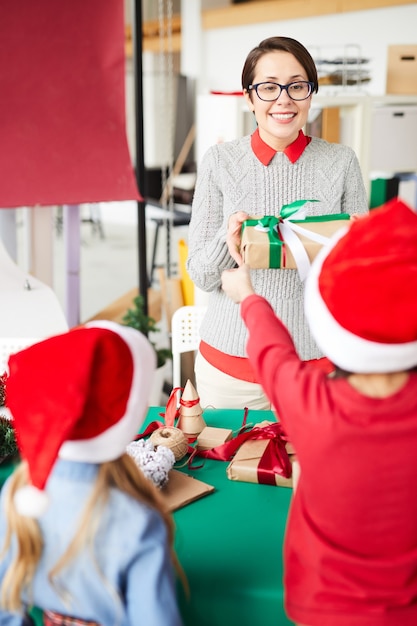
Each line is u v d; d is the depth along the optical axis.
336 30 6.49
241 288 1.19
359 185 1.96
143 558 0.96
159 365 2.99
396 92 3.96
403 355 0.89
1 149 2.57
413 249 0.87
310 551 0.99
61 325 2.81
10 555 1.03
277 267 1.55
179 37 8.42
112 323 1.03
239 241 1.67
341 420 0.91
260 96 1.83
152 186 7.79
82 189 2.72
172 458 1.39
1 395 1.63
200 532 1.24
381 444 0.91
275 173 1.90
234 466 1.42
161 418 1.72
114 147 2.74
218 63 8.11
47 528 0.99
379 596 0.96
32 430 0.94
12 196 2.61
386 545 0.96
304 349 1.87
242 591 1.09
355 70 3.99
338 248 0.93
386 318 0.87
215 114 3.41
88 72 2.63
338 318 0.90
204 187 1.95
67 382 0.93
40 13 2.50
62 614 1.03
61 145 2.66
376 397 0.92
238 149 1.94
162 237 8.07
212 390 1.98
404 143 3.82
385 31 6.10
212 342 1.96
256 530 1.25
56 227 8.23
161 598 0.95
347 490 0.94
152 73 8.70
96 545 0.96
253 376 1.91
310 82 1.82
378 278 0.87
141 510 0.98
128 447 1.39
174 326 2.18
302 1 6.70
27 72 2.54
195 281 1.92
